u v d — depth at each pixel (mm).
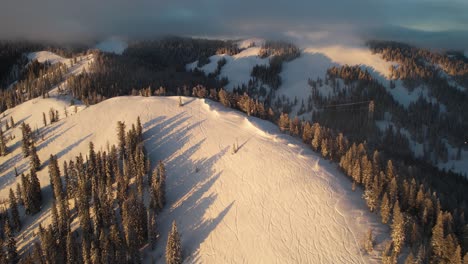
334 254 72375
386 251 67750
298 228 79688
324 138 111625
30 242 95250
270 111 141500
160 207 91750
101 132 129375
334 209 82438
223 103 146125
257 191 92375
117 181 96625
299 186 91250
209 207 90812
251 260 75562
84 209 90938
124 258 78750
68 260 80875
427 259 66125
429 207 75125
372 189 82375
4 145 134750
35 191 105688
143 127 125250
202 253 79312
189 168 105188
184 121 127562
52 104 182375
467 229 67812
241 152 108375
